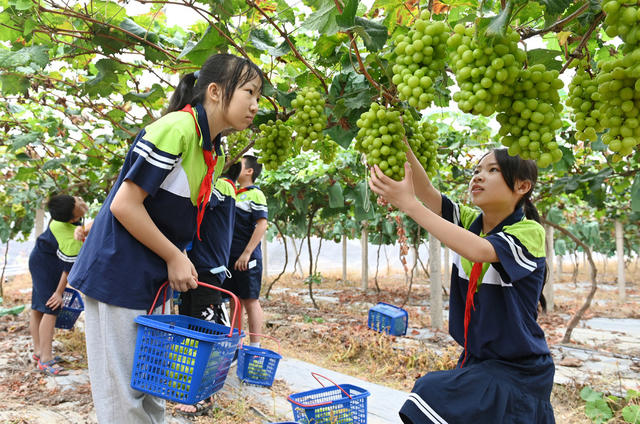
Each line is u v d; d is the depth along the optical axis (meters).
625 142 1.12
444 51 1.29
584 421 3.85
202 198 2.05
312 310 10.08
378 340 5.98
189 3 2.32
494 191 2.05
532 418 1.73
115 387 1.85
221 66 1.98
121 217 1.79
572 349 6.18
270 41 2.57
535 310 1.93
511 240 1.81
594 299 13.65
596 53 2.01
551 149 1.16
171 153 1.83
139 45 2.98
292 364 5.31
